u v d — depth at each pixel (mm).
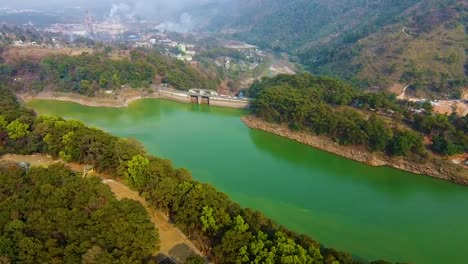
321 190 125125
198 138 168500
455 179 133875
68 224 70125
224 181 127188
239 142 165250
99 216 71938
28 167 104562
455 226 108000
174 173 98375
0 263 61156
